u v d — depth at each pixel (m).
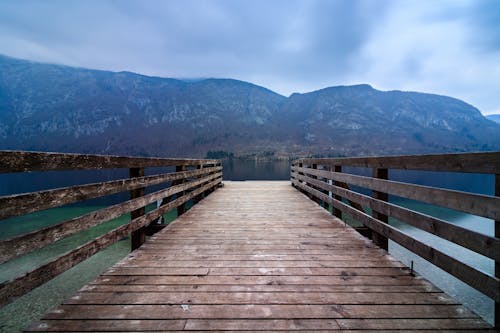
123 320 1.71
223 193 8.19
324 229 3.90
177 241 3.34
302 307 1.85
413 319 1.72
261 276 2.33
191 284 2.18
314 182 6.16
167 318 1.72
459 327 1.65
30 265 8.19
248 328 1.63
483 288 1.68
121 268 2.49
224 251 2.97
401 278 2.29
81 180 45.91
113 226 11.77
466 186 29.55
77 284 6.76
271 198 7.08
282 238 3.46
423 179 37.19
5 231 12.09
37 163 1.72
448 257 1.96
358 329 1.63
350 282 2.22
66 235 1.94
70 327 1.64
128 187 2.87
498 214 1.58
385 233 2.91
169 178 4.19
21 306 5.90
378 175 3.16
